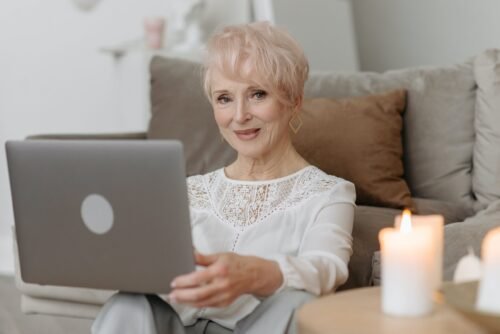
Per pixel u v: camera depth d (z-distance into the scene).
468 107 2.76
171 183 1.59
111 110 4.36
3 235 4.39
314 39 4.42
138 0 4.40
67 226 1.73
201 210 2.07
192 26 4.22
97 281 1.73
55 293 2.60
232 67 1.97
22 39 4.39
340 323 1.36
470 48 4.09
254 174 2.07
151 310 1.74
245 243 1.99
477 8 4.03
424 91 2.81
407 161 2.80
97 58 4.37
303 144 2.70
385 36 4.57
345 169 2.67
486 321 1.26
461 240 2.02
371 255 2.26
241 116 1.99
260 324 1.69
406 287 1.38
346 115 2.74
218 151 2.91
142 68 4.25
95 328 1.76
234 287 1.62
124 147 1.62
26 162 1.73
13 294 3.91
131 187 1.62
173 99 3.02
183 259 1.62
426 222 1.44
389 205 2.66
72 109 4.39
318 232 1.89
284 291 1.71
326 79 2.93
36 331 3.32
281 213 1.99
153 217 1.62
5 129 4.41
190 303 1.62
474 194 2.73
